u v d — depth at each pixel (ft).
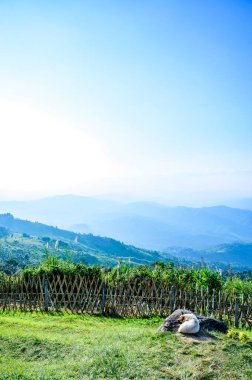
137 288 63.26
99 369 29.71
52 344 36.14
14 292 60.29
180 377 28.45
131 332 41.91
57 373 29.19
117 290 60.29
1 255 307.99
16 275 63.46
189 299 60.18
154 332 39.68
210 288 68.80
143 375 28.60
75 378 28.35
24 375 28.76
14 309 59.21
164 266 77.46
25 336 37.93
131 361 30.91
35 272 62.23
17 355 33.86
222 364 30.73
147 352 32.65
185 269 76.33
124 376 28.60
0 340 36.68
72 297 60.13
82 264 66.28
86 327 48.08
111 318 57.16
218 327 40.09
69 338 39.22
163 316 59.47
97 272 64.54
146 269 72.54
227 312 57.06
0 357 33.06
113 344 35.58
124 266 73.26
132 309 59.26
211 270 72.74
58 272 62.69
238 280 72.79
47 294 59.93
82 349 34.78
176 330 38.47
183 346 33.99
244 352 33.45
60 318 54.08
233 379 28.60
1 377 28.43
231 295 58.18
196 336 36.73
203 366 30.09
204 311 58.90
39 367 30.68
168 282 64.13
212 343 35.04
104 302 59.52
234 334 37.11
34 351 34.65
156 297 60.39
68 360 32.40
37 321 51.29
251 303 55.57
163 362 30.78
